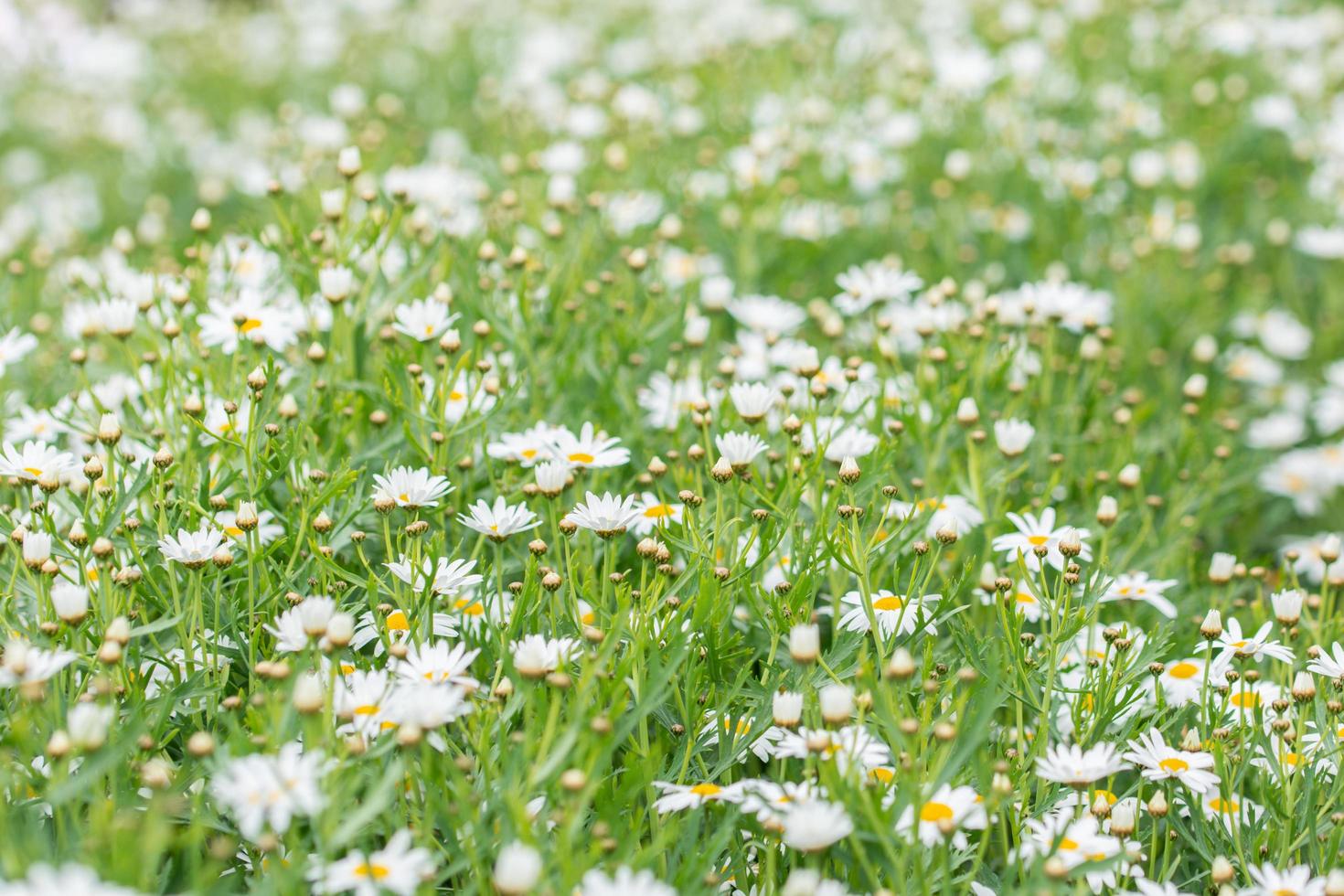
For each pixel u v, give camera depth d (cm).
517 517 330
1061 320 489
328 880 249
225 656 332
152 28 1096
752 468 372
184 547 315
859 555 328
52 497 363
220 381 399
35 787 278
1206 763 302
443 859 279
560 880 261
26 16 994
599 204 529
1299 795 318
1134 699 329
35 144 934
